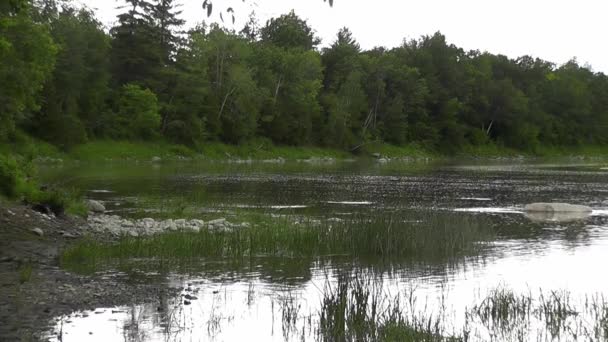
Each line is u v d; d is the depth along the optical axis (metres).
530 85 158.88
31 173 26.66
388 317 12.07
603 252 20.52
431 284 15.62
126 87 88.00
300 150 108.31
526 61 164.75
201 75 97.06
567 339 11.31
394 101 125.44
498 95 145.25
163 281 14.93
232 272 16.33
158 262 17.25
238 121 99.50
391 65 128.88
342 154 113.12
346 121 116.94
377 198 38.38
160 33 96.88
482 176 64.69
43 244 18.62
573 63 189.88
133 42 95.56
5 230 19.22
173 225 23.91
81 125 76.94
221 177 54.78
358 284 13.31
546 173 72.25
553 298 14.19
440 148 135.00
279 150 104.94
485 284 15.70
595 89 172.38
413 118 134.00
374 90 126.12
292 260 18.28
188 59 98.56
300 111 109.00
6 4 24.80
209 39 102.38
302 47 124.19
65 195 26.34
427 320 12.32
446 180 56.97
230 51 104.19
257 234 21.06
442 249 20.22
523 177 63.84
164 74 94.88
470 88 143.12
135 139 87.81
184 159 88.88
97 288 13.84
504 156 141.38
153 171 61.31
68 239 19.89
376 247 19.86
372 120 125.75
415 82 131.12
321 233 20.64
